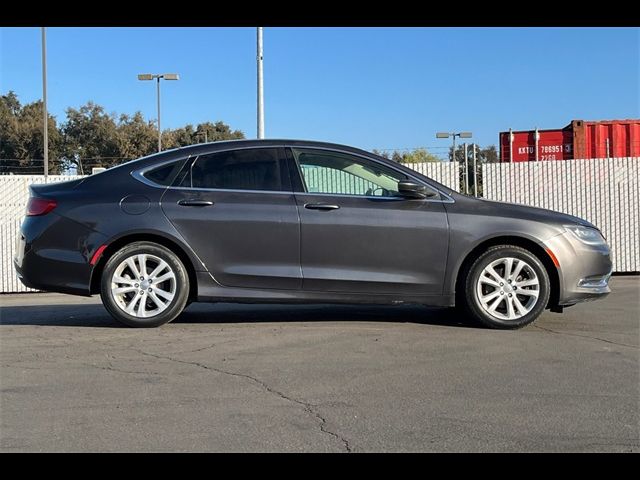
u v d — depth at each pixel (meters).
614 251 12.02
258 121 14.33
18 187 12.16
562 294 6.20
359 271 6.13
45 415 4.04
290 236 6.11
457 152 25.88
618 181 12.03
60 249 6.11
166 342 5.78
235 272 6.12
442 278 6.15
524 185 12.30
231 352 5.43
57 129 50.62
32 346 5.71
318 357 5.27
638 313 7.20
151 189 6.19
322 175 6.29
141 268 6.15
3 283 12.00
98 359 5.25
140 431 3.78
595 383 4.58
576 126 16.64
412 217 6.14
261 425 3.86
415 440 3.64
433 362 5.12
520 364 5.05
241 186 6.24
